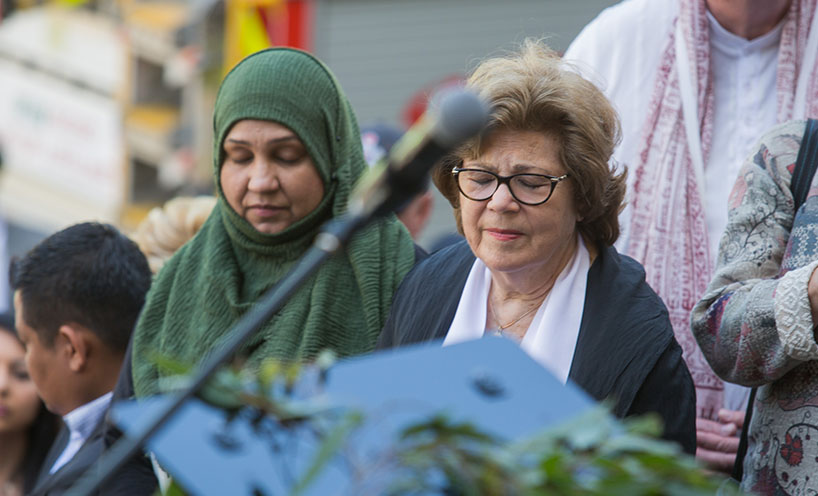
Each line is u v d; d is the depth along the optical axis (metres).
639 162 9.43
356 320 8.86
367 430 4.54
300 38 22.05
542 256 7.22
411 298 7.82
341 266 9.00
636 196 9.38
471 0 22.03
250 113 8.89
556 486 4.22
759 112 9.41
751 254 7.52
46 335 9.82
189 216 11.39
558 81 7.21
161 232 11.45
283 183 8.94
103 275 9.77
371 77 22.36
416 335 7.62
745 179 7.73
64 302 9.74
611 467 4.29
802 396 7.17
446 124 4.43
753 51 9.51
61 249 9.88
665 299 9.12
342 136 9.23
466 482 4.26
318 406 4.52
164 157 25.31
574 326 7.27
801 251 7.32
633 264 7.58
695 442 7.09
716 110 9.50
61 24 26.11
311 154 8.97
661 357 7.08
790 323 6.96
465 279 7.66
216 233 9.30
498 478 4.25
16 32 26.52
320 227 9.12
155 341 9.14
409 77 22.22
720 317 7.38
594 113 7.25
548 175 7.15
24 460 12.13
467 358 5.23
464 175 7.29
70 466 9.14
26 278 9.88
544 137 7.18
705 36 9.50
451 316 7.57
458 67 22.14
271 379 4.60
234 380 4.52
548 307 7.30
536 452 4.36
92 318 9.76
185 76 24.97
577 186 7.25
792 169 7.63
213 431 4.73
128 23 25.53
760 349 7.14
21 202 26.33
